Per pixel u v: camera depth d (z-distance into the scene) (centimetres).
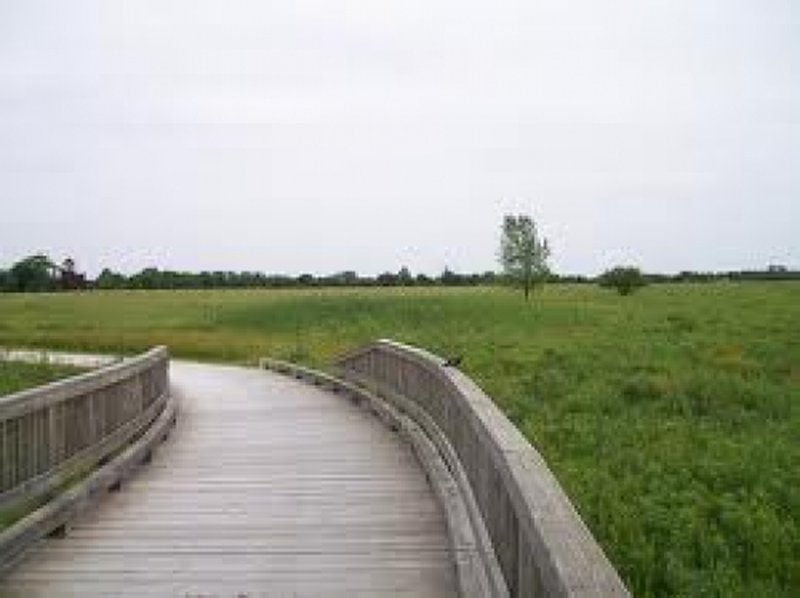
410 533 861
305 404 2003
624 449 1450
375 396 1816
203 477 1152
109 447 1126
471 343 3412
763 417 1788
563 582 338
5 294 10025
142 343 4416
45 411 898
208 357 4134
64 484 996
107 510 966
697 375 2197
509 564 556
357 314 5684
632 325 4169
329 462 1252
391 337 4078
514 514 529
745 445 1482
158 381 1608
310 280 14388
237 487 1086
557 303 6338
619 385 2122
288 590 700
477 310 5684
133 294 9769
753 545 998
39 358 2997
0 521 865
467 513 809
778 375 2369
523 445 577
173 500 1015
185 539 847
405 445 1390
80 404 1018
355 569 750
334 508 970
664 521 1052
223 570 750
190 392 2322
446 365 1140
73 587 707
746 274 15475
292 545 824
